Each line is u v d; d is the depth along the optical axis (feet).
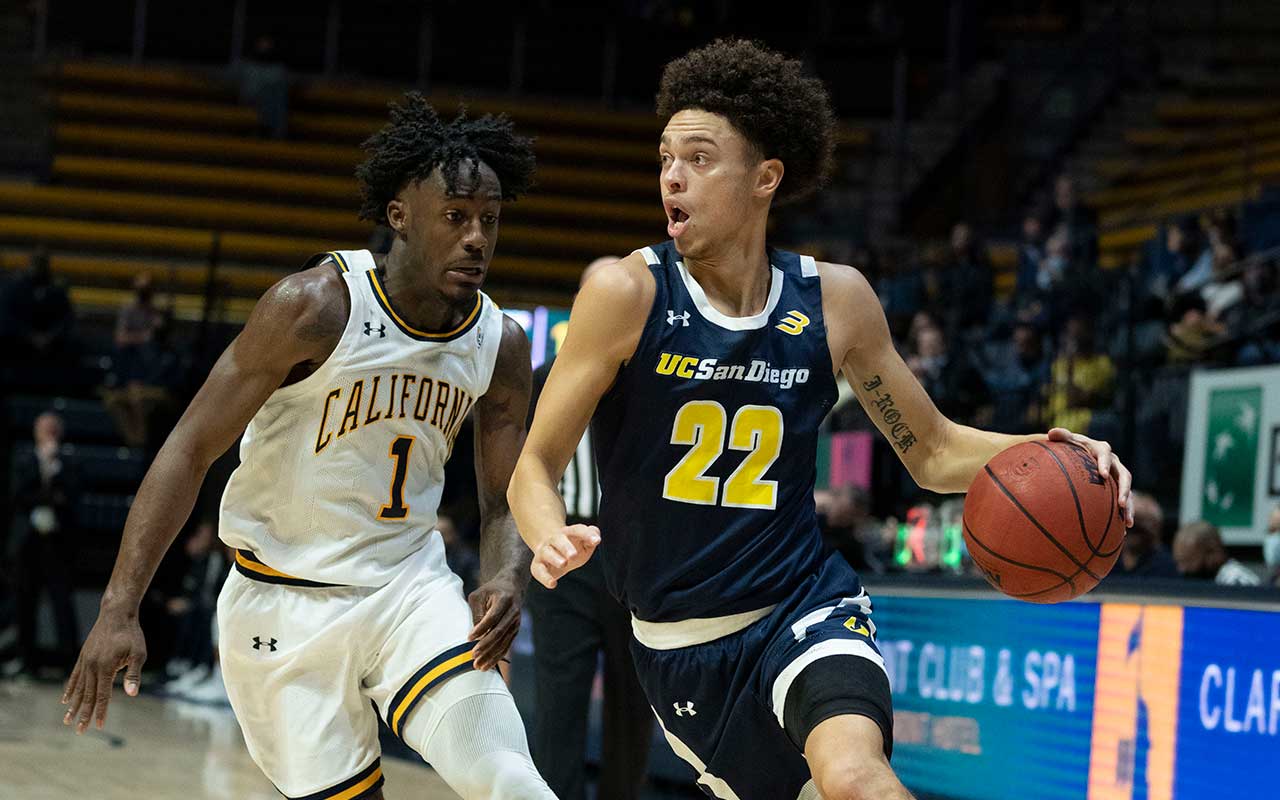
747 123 9.95
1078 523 9.93
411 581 11.58
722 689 10.18
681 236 9.99
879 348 10.64
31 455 41.55
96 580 47.75
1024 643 19.40
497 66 69.05
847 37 67.10
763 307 10.18
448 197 11.21
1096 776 17.92
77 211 61.31
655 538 10.12
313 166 65.00
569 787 16.40
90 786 23.09
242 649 11.50
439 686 11.09
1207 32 61.62
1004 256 53.26
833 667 9.48
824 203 62.08
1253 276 33.96
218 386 11.16
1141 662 17.35
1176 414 33.17
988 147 60.39
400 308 11.53
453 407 11.80
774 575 10.10
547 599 16.62
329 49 68.28
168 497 10.94
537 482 9.82
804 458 10.25
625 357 10.00
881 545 29.53
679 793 25.48
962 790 20.42
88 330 56.49
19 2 67.51
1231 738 15.94
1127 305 34.65
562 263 62.39
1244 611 15.94
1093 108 60.08
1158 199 52.34
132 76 65.77
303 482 11.43
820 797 10.04
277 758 11.50
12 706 34.27
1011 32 66.18
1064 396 33.78
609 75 69.56
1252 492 29.01
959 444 10.91
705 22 69.62
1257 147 52.34
